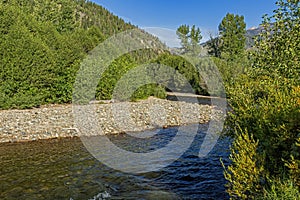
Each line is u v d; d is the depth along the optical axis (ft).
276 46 22.94
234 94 25.09
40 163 31.91
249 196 15.89
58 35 77.51
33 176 27.78
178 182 26.84
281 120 16.21
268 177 15.37
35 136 43.80
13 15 62.34
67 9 154.20
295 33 21.59
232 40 168.96
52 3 147.95
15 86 59.21
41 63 63.10
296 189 13.43
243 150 15.64
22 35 61.57
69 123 49.24
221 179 27.09
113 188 25.34
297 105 15.79
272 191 14.26
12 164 31.42
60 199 22.81
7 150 37.37
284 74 21.53
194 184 26.20
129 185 26.07
